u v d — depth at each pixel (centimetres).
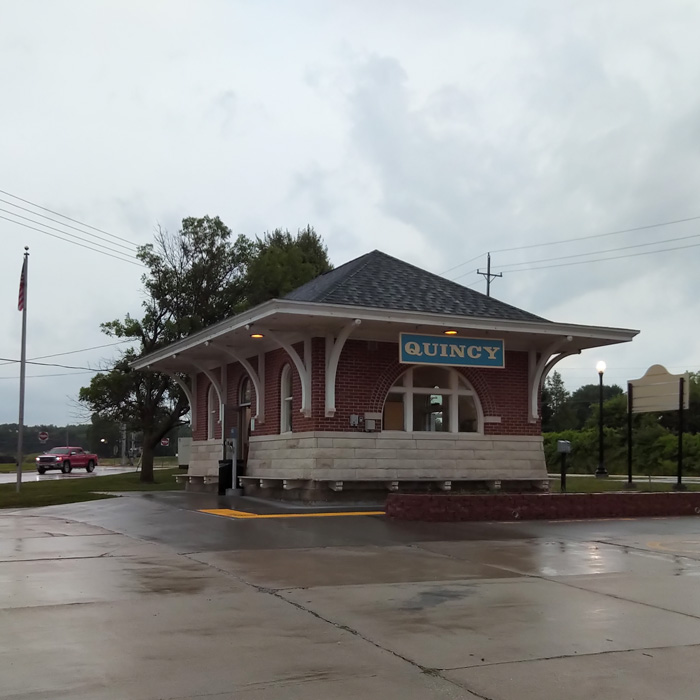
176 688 543
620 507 1692
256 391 2070
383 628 708
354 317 1702
